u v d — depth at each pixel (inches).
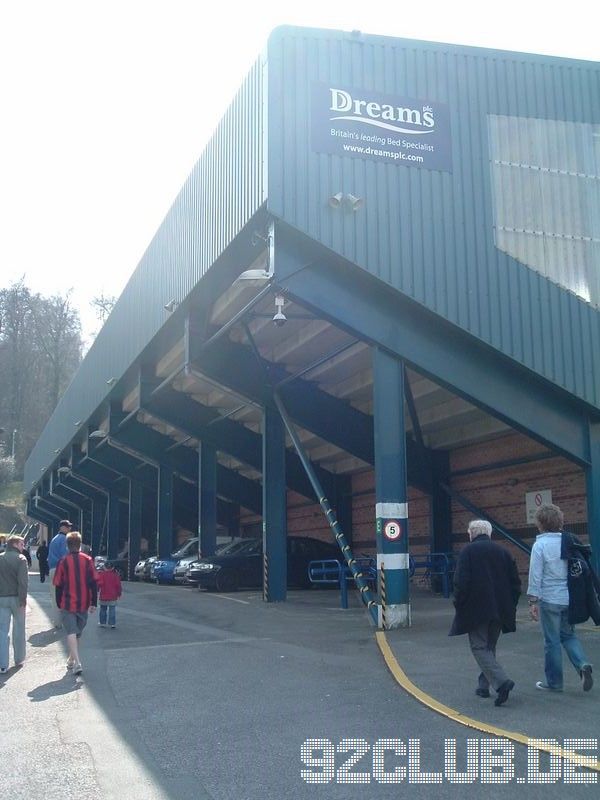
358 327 588.4
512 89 648.4
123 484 1876.2
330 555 1051.3
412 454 946.7
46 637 594.2
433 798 237.1
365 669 428.1
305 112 589.6
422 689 365.1
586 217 650.8
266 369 823.1
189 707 358.0
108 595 637.9
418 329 601.6
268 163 573.9
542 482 807.7
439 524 947.3
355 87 604.7
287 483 1196.5
